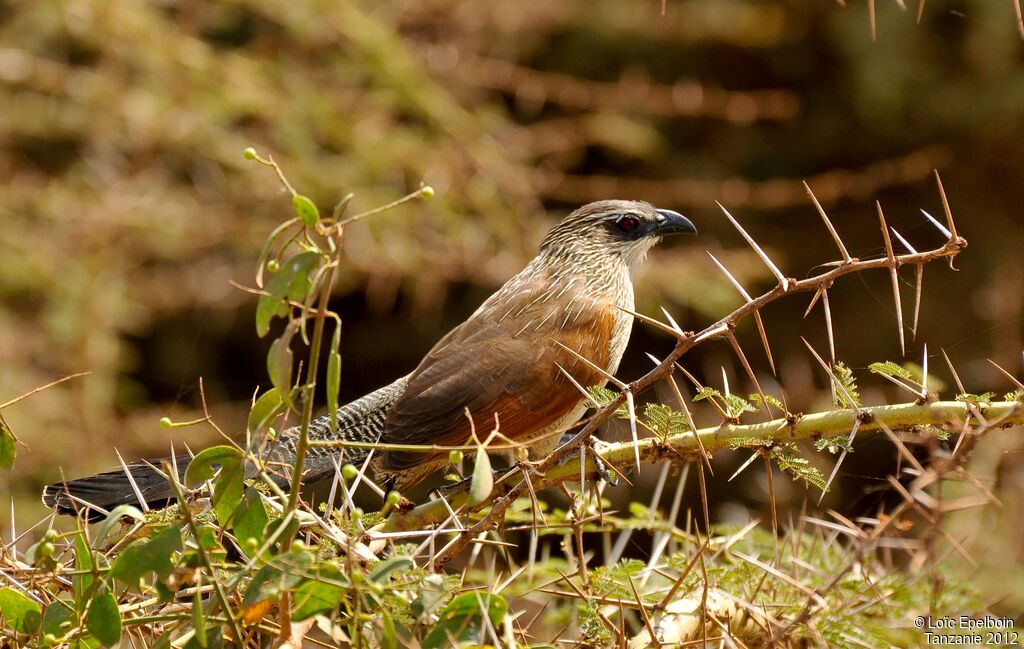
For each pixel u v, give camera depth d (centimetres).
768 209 1455
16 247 1232
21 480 1103
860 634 465
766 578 498
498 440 660
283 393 353
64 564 439
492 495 493
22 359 1182
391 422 646
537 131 1381
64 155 1438
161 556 357
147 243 1301
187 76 1280
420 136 1350
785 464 423
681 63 1515
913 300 1351
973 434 371
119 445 1181
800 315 1391
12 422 1103
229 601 390
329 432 665
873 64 1412
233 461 388
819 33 1470
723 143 1495
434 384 655
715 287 1305
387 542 439
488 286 1495
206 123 1273
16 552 447
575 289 725
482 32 1438
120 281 1263
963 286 1375
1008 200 1432
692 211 1452
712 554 529
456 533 436
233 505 392
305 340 355
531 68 1523
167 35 1290
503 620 393
